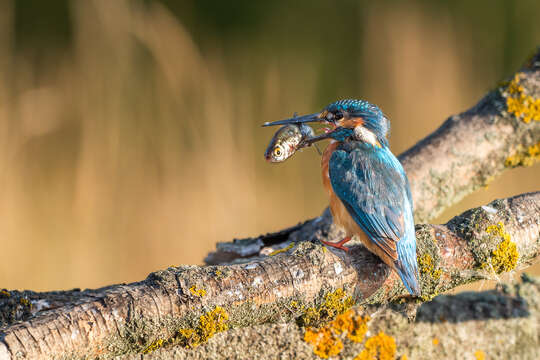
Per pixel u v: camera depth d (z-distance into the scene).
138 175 12.09
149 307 4.38
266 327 5.12
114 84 12.41
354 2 17.05
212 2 17.59
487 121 7.00
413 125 13.73
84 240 10.98
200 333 4.52
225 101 13.23
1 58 13.04
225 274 4.62
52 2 16.36
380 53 14.95
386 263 5.00
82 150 11.69
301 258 4.82
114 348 4.34
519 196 5.43
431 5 15.31
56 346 4.11
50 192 11.83
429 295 5.20
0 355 3.96
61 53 14.18
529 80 7.03
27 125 11.95
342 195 5.91
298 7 17.66
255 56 16.78
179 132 12.62
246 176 12.31
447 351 5.41
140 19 12.58
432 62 14.43
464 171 6.93
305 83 15.48
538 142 6.92
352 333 5.23
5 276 10.43
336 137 6.46
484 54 15.56
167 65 12.60
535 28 16.00
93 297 4.53
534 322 5.58
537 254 5.30
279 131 6.46
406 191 5.95
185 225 11.57
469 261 5.12
